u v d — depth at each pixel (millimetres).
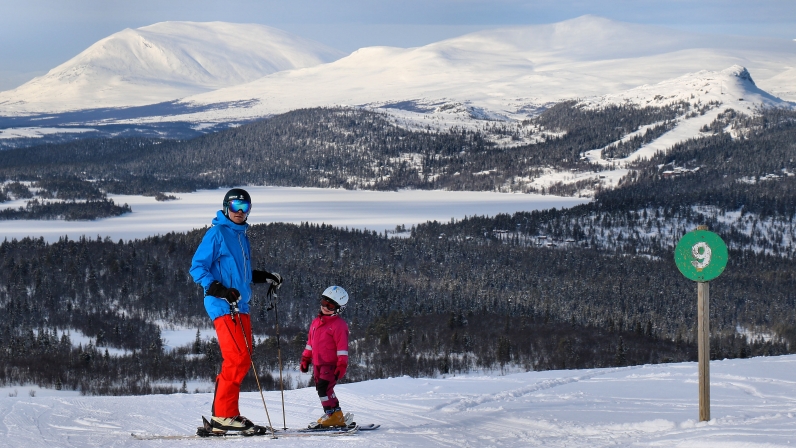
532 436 8719
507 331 112125
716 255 8672
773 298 165750
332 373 9508
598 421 9484
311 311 127875
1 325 125438
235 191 8688
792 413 9039
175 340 120438
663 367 15516
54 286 143875
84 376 88000
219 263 8672
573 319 118188
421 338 108438
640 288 174500
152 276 152625
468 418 10336
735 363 15266
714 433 7785
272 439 8633
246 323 8812
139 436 9203
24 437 9289
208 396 13094
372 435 8906
